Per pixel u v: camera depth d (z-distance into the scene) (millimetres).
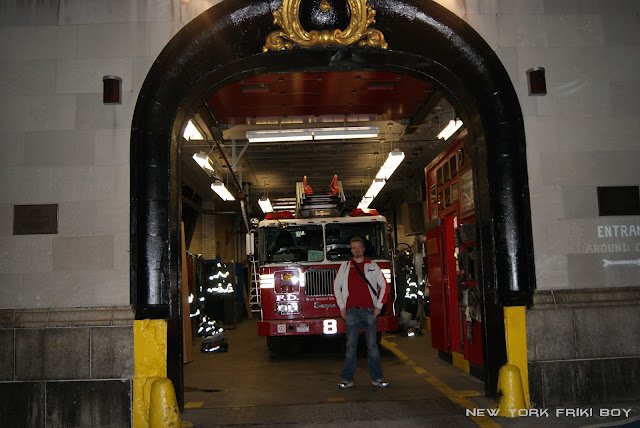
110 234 6016
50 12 6328
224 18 6102
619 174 6398
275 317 10359
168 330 5793
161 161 6102
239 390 7547
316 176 18531
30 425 5652
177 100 6203
